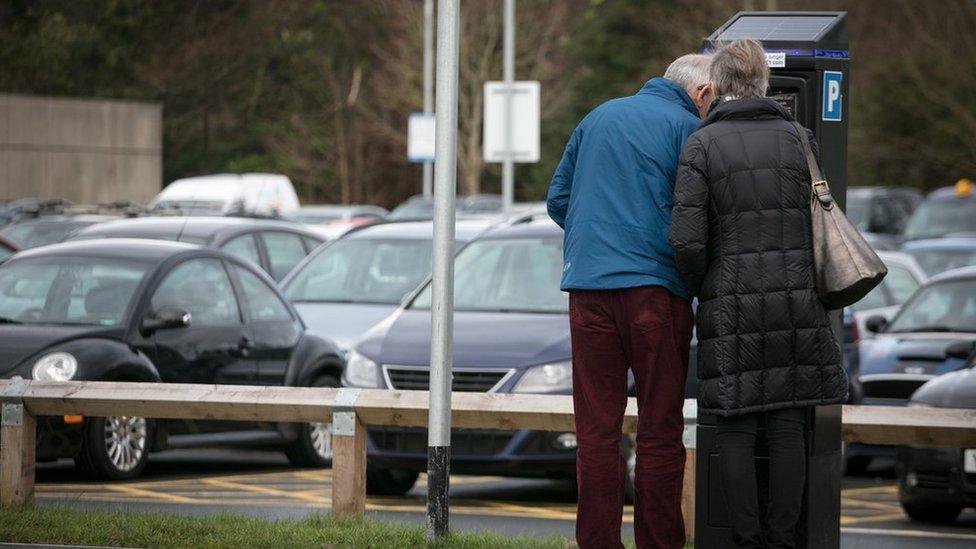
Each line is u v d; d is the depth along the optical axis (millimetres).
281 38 156125
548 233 31703
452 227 19000
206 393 23406
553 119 160875
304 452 33750
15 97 109688
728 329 16422
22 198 109875
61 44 141250
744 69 17047
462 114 151750
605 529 17172
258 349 33344
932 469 27172
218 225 43281
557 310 29734
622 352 17188
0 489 23406
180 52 150875
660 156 16906
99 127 113250
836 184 18594
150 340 30859
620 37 165500
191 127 153000
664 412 17078
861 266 16422
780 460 16719
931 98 132500
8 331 29734
